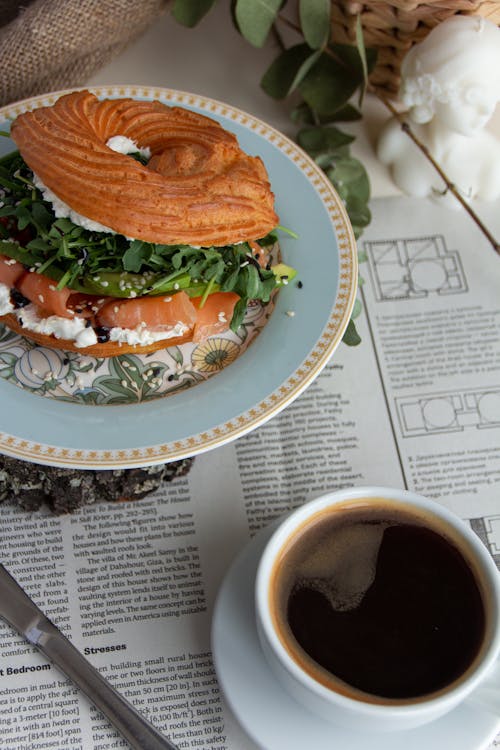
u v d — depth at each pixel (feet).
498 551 1.73
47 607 1.65
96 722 1.58
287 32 2.15
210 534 1.72
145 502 1.73
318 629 1.50
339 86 1.99
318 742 1.51
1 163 1.73
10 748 1.56
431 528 1.55
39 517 1.71
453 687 1.44
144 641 1.64
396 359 1.87
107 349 1.68
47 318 1.67
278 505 1.74
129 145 1.65
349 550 1.55
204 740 1.58
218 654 1.55
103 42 1.96
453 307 1.92
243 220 1.62
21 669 1.61
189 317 1.67
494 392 1.85
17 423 1.63
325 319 1.73
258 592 1.48
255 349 1.73
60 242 1.61
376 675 1.47
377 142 2.05
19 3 1.95
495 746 1.58
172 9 1.99
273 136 1.88
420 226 1.99
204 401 1.67
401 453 1.79
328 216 1.81
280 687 1.54
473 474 1.78
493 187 1.98
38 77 1.94
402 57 1.97
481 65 1.79
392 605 1.52
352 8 1.88
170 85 2.10
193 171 1.62
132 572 1.68
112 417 1.66
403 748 1.50
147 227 1.57
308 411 1.81
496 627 1.46
